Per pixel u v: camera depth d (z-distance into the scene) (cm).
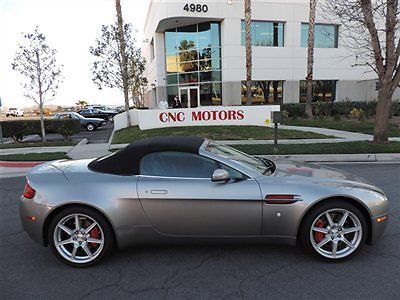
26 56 1238
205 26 2203
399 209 469
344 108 2189
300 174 347
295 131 1384
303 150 969
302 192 311
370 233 321
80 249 329
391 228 401
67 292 279
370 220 318
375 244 357
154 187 315
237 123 1533
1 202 559
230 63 2180
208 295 269
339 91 2442
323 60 2373
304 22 2289
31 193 325
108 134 1844
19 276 308
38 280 300
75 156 1004
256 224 314
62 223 321
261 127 1463
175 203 313
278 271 304
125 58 1719
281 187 313
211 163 326
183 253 345
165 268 315
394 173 705
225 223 315
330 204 314
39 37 1420
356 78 2456
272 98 2336
